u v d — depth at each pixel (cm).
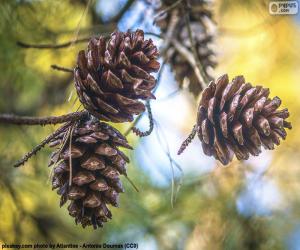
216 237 66
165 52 53
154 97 36
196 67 47
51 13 61
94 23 63
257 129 37
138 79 35
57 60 63
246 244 65
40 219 66
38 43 61
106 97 36
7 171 63
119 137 38
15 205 63
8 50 60
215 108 37
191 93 55
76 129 37
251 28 62
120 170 37
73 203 37
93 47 36
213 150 38
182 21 54
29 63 63
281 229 66
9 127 63
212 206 67
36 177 64
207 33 55
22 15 60
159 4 55
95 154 37
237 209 65
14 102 66
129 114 36
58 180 37
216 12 65
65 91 66
